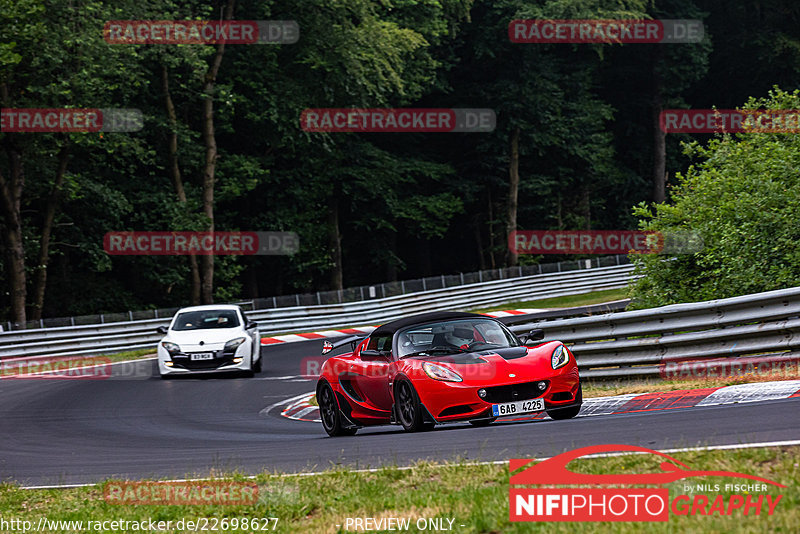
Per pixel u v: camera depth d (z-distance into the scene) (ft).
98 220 442.50
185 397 212.02
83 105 363.56
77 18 357.61
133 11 385.09
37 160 387.34
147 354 333.62
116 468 118.73
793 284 183.52
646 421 103.91
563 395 118.93
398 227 630.74
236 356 245.86
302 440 133.80
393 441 115.03
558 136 617.62
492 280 501.56
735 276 192.34
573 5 559.79
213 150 449.06
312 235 521.24
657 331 158.61
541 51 635.66
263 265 544.62
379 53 461.37
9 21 325.62
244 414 183.83
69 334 351.46
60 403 208.74
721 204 212.43
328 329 430.20
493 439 104.53
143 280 485.97
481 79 617.62
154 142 459.73
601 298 481.46
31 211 403.95
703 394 121.70
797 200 190.80
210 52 406.21
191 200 448.24
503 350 122.72
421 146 630.74
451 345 127.85
